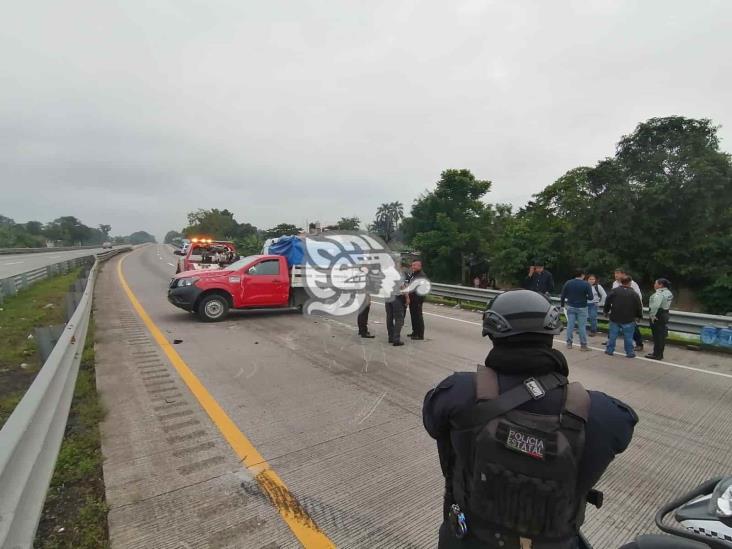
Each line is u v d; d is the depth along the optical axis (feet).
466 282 111.24
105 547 7.70
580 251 77.46
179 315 32.91
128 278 63.05
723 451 12.20
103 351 21.45
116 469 10.31
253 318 32.01
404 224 130.00
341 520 8.64
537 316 3.97
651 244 70.59
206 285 29.94
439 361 21.08
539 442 3.58
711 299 68.80
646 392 17.37
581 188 84.84
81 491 9.41
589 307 30.48
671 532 5.31
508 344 4.08
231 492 9.48
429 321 33.91
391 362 20.66
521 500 3.61
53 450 9.07
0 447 6.32
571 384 3.99
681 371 20.56
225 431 12.55
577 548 4.11
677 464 11.43
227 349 22.41
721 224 70.95
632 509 9.38
